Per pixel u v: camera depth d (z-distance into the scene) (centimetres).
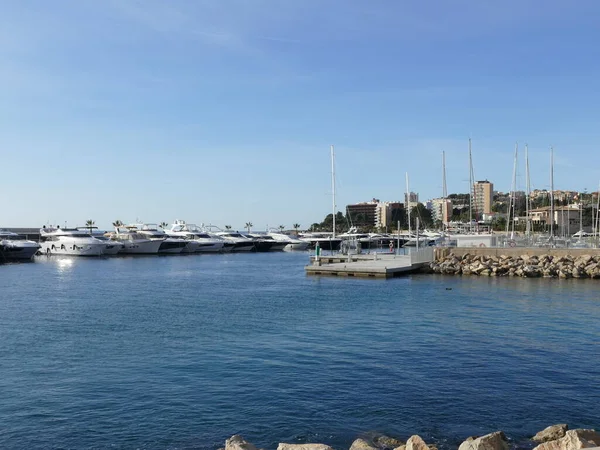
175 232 13350
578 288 4797
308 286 5194
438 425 1566
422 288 4844
